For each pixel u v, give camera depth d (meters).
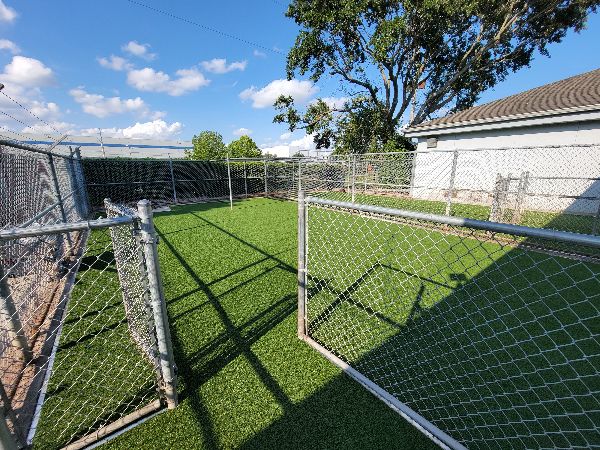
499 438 1.51
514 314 2.71
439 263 4.06
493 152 9.43
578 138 8.10
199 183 11.66
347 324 2.59
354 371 1.95
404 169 9.82
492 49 16.02
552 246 3.69
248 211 8.88
